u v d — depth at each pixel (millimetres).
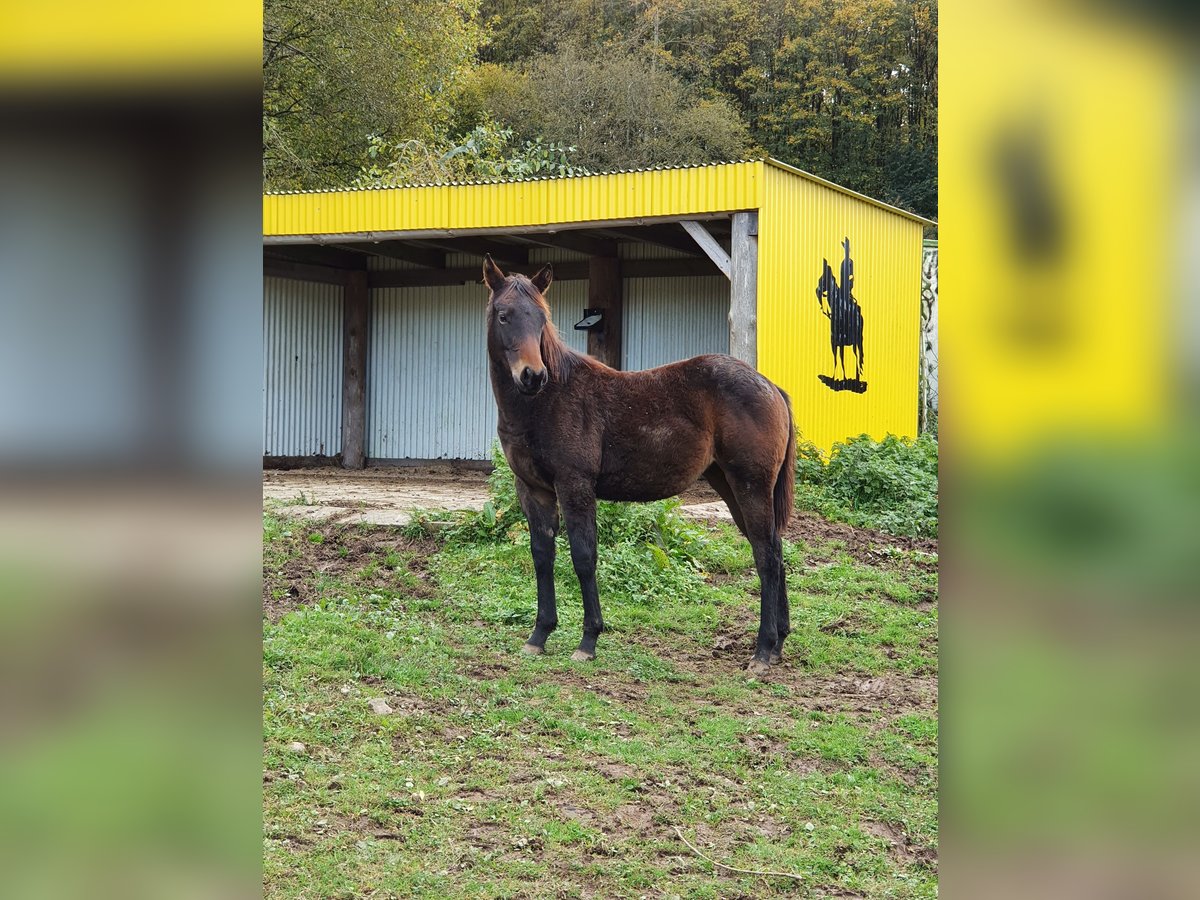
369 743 4992
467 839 4121
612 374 6801
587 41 38125
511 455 6715
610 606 7980
